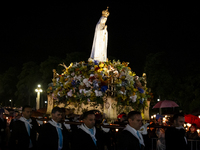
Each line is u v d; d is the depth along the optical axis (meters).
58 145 7.16
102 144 6.81
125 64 12.22
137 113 6.18
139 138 6.28
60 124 7.46
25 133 8.46
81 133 6.43
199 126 14.16
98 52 13.59
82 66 11.86
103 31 13.69
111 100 10.83
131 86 11.34
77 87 11.79
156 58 42.91
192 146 9.98
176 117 7.71
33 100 59.50
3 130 13.64
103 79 11.24
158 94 42.12
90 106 11.73
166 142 7.66
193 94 39.31
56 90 12.29
